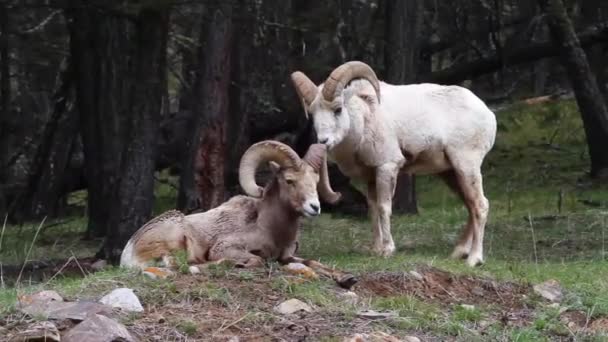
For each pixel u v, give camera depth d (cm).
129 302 1206
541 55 3331
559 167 3578
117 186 2172
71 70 3369
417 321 1272
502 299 1471
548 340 1282
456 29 3747
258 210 1459
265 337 1166
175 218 1441
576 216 2577
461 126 1761
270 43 3206
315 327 1204
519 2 3897
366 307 1299
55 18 3550
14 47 3800
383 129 1698
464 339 1246
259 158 1430
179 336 1143
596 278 1633
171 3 2114
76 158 3778
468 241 1786
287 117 3050
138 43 2141
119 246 2091
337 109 1612
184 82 3738
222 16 2162
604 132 3241
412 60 2755
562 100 4434
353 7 3344
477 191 1766
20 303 1188
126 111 2745
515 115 4266
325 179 1488
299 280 1334
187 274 1344
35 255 2342
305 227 2450
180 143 3103
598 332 1327
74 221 3216
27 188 3431
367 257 1655
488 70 3362
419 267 1515
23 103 4138
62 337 1098
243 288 1295
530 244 2197
